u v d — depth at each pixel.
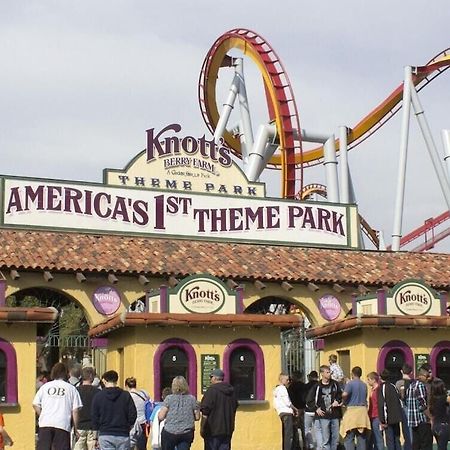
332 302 37.19
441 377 28.56
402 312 28.77
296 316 26.88
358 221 41.47
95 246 35.25
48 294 36.72
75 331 50.81
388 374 23.47
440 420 21.97
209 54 51.16
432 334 28.67
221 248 37.69
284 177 45.41
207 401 19.20
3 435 17.30
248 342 26.75
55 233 35.66
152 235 37.44
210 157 39.44
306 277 36.50
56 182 36.22
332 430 23.30
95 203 36.72
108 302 34.19
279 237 39.66
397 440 22.86
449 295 38.25
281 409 24.25
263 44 47.59
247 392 26.56
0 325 24.02
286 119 45.72
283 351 36.44
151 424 21.78
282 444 25.69
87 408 20.44
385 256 40.22
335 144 49.28
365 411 23.11
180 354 26.30
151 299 27.62
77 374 21.44
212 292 26.86
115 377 17.55
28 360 24.16
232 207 39.09
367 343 27.98
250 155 47.16
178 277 34.81
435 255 40.97
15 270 32.69
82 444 20.45
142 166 38.00
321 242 40.41
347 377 29.23
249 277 35.62
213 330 26.58
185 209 38.19
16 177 35.62
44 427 17.62
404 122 46.50
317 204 40.69
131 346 26.55
